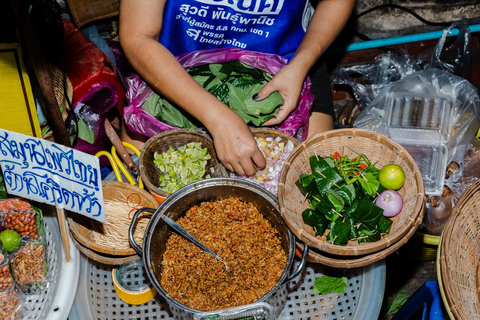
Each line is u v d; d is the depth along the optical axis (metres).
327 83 1.98
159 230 1.29
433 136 1.80
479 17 2.69
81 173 1.16
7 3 1.90
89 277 1.38
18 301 1.27
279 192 1.24
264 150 1.57
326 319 1.33
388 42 2.51
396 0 2.67
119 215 1.42
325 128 1.88
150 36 1.58
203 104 1.48
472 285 1.24
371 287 1.35
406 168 1.34
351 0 1.79
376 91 2.10
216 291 1.27
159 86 1.56
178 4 1.59
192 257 1.32
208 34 1.71
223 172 1.50
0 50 1.49
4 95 1.55
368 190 1.29
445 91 1.88
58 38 1.77
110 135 1.55
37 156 1.21
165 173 1.55
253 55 1.68
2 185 1.46
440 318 1.38
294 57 1.66
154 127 1.67
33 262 1.32
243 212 1.37
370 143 1.39
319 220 1.26
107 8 2.14
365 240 1.24
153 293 1.32
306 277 1.40
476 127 1.86
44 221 1.43
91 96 1.82
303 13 1.75
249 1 1.60
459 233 1.26
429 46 2.63
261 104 1.57
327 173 1.29
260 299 1.14
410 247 1.94
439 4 2.66
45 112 1.66
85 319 1.30
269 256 1.32
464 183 1.86
